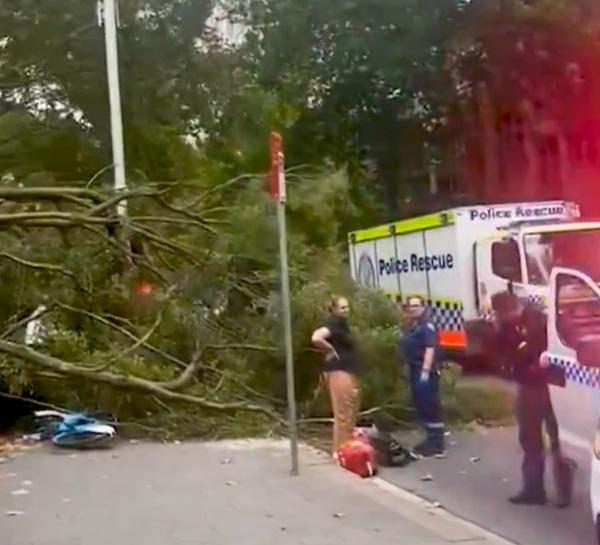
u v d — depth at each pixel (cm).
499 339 1141
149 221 1303
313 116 3122
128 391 1167
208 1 2692
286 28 3016
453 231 1795
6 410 1246
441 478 940
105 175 2262
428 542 689
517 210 1833
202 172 2309
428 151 3159
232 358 1243
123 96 2455
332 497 835
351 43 2961
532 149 2991
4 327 1250
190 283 1274
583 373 793
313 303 1225
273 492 857
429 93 3008
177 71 2631
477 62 2891
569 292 966
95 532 732
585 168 2955
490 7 2734
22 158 2006
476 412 1259
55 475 960
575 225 1747
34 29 2264
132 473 959
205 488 880
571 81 2820
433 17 2853
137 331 1270
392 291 2025
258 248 1285
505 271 1714
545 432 888
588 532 736
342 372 1012
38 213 1259
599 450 612
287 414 1201
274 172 950
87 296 1277
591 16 2650
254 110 2773
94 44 2377
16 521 773
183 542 697
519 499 830
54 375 1183
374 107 3114
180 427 1175
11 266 1252
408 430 1191
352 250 2230
